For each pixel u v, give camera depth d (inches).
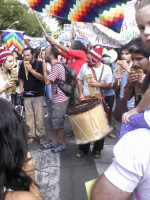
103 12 130.2
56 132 176.1
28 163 54.1
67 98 164.7
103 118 138.1
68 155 167.9
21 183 41.7
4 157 38.7
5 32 333.7
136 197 42.9
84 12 135.0
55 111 164.1
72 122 139.5
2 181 39.2
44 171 146.3
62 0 140.0
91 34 188.7
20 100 245.6
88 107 132.9
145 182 40.4
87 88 170.2
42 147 177.5
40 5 147.3
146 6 39.3
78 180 137.2
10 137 39.0
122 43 185.0
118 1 127.2
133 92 90.1
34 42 665.0
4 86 135.7
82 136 138.2
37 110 182.9
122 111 110.6
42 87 183.3
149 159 39.4
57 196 122.9
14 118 40.1
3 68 140.8
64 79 160.1
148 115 42.8
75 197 122.3
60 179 137.9
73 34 263.1
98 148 160.2
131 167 39.2
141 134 41.1
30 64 175.6
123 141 41.6
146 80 48.9
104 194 40.1
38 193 49.3
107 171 41.5
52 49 161.5
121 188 39.5
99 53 158.4
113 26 131.3
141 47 73.5
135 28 182.4
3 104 40.5
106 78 161.9
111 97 189.0
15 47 308.8
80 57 198.1
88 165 153.6
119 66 134.3
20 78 183.8
